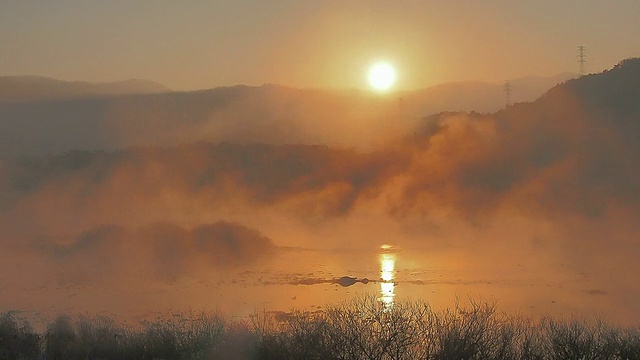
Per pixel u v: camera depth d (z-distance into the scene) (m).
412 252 42.25
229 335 13.64
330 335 12.98
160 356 13.21
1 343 13.66
